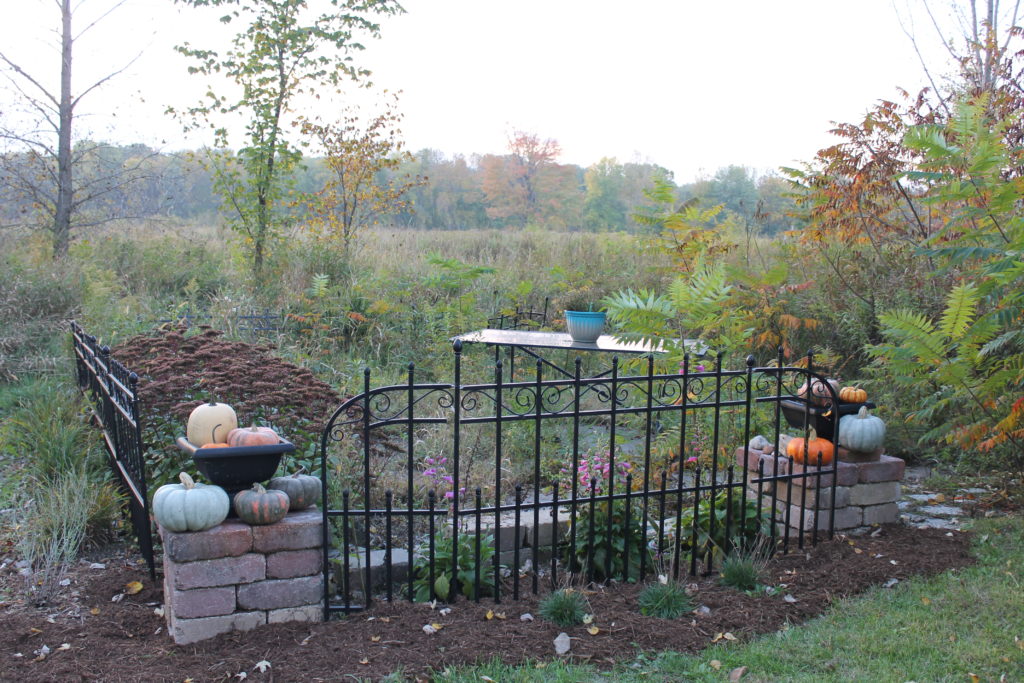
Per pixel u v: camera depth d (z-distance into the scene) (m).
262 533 3.25
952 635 3.25
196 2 11.47
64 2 12.39
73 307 9.27
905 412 6.11
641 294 5.58
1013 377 4.97
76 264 10.34
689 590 3.76
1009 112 8.01
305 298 9.87
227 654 3.08
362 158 13.41
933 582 3.81
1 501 4.73
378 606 3.53
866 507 4.53
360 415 4.83
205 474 3.34
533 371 8.38
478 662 3.05
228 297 9.60
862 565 3.96
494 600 3.60
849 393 4.58
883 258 8.23
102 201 13.98
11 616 3.44
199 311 9.68
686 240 8.36
